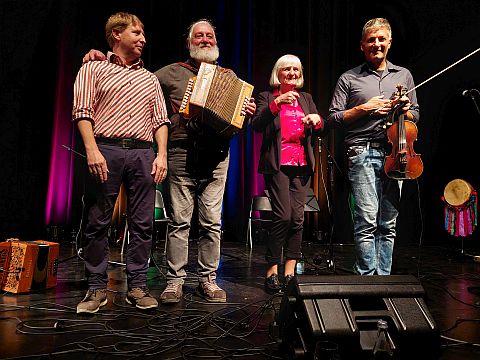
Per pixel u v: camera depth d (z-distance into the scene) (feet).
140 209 7.59
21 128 17.93
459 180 16.24
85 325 6.44
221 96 7.65
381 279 5.35
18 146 17.84
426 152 19.56
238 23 20.67
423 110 19.70
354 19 21.11
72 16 18.97
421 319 5.01
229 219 20.36
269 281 9.05
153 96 7.74
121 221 15.81
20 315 6.93
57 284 9.38
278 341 5.38
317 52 21.02
